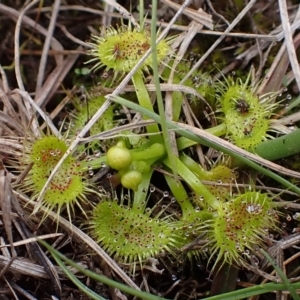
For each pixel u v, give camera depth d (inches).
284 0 4.7
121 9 5.0
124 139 4.7
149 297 4.1
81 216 4.7
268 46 5.2
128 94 5.0
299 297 4.3
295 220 4.8
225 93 4.7
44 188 4.3
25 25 5.6
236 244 4.4
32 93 5.4
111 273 4.6
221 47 5.2
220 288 4.6
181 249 4.5
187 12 5.1
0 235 4.6
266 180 4.8
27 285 4.6
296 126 4.9
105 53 4.7
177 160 4.6
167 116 4.8
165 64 4.7
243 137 4.6
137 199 4.6
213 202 4.4
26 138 4.6
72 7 5.5
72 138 4.6
